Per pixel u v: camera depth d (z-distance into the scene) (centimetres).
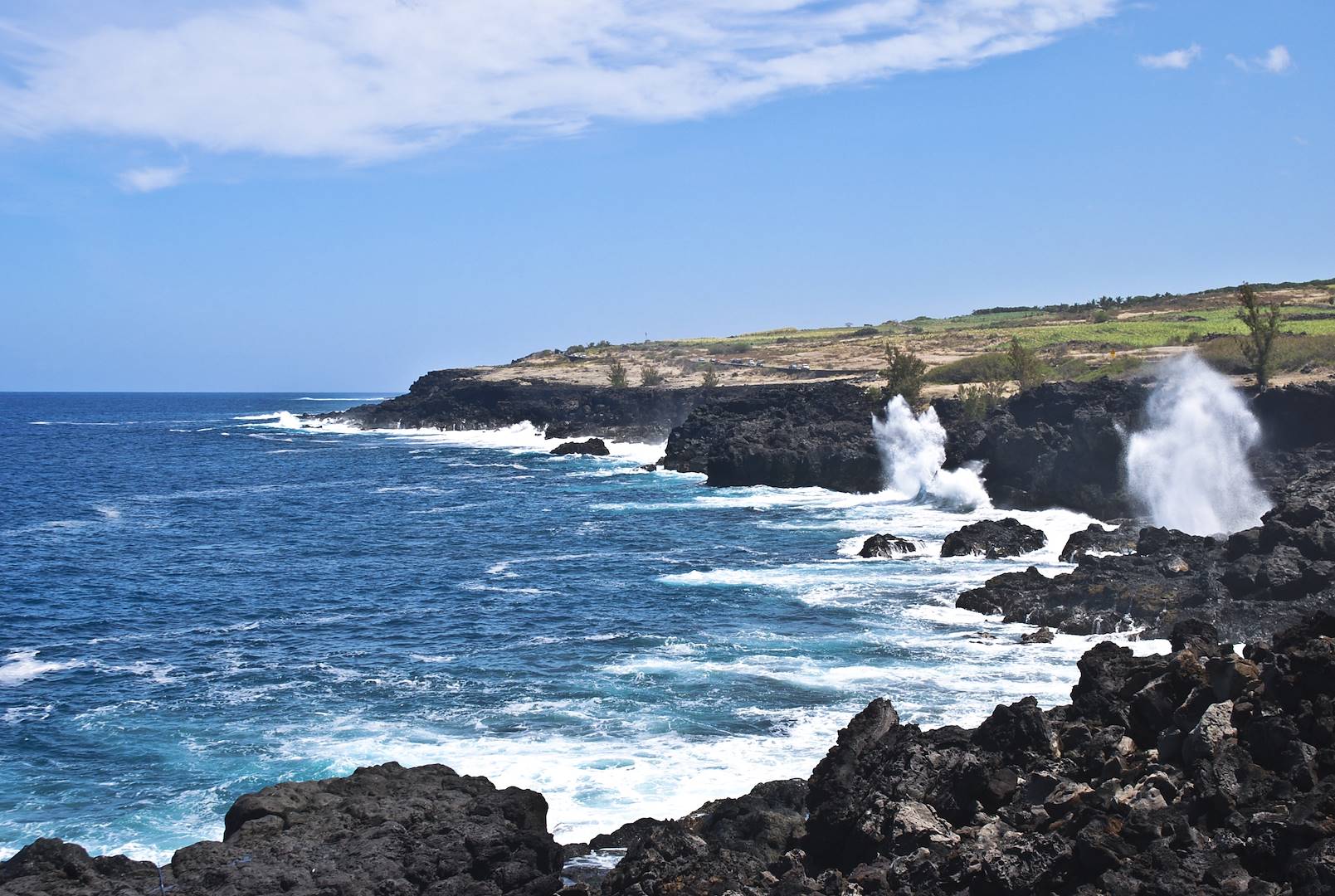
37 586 5631
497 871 2153
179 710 3528
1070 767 2159
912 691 3456
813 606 4653
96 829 2659
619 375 16862
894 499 8250
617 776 2844
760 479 9338
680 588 5169
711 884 2023
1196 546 4800
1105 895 1723
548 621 4612
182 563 6278
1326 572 3941
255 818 2345
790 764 2903
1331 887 1603
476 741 3142
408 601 5144
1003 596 4444
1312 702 2005
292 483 10944
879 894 1898
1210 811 1870
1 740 3259
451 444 16250
